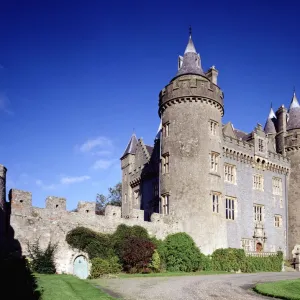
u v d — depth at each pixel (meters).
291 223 43.34
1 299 13.12
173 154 34.84
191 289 19.16
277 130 47.72
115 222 29.55
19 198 25.23
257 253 35.78
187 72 36.78
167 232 32.22
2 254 23.12
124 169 49.78
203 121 35.06
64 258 25.64
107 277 24.20
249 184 40.03
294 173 44.44
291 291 19.62
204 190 33.66
